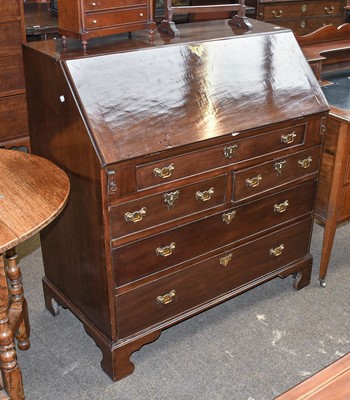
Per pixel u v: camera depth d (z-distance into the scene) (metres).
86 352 2.45
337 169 2.63
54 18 3.89
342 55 3.47
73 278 2.37
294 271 2.80
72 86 1.94
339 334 2.56
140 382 2.29
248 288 2.63
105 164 1.89
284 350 2.46
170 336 2.54
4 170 2.00
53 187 1.89
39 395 2.22
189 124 2.10
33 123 2.31
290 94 2.42
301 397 1.58
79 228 2.18
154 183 2.06
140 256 2.15
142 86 2.07
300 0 4.32
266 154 2.38
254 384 2.28
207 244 2.36
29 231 1.64
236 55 2.34
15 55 3.55
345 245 3.27
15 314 2.18
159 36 2.32
